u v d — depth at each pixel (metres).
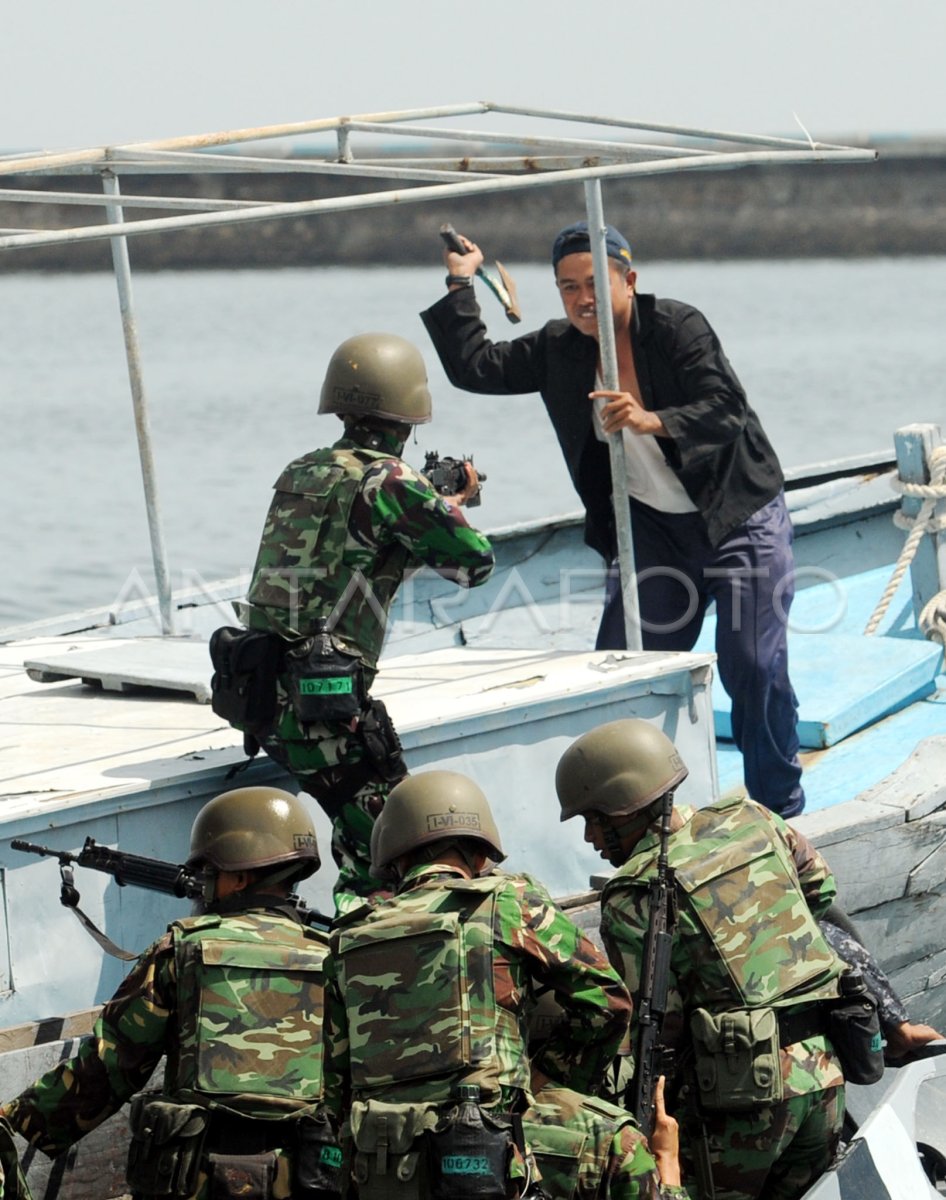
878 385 129.00
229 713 15.66
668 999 14.75
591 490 21.73
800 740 25.05
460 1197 12.18
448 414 122.31
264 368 147.50
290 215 16.45
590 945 13.31
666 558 21.58
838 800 23.19
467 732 17.39
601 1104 13.51
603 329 19.36
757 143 20.22
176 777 15.98
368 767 15.63
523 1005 13.02
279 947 13.42
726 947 14.52
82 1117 13.33
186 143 19.14
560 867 18.33
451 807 13.73
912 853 20.98
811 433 108.88
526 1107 12.84
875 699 25.80
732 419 20.19
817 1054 14.79
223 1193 12.79
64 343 169.50
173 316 190.00
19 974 15.06
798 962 14.70
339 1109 13.03
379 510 15.48
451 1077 12.55
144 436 22.81
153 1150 12.92
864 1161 15.05
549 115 20.75
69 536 80.88
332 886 17.20
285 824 14.06
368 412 15.95
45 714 18.88
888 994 16.16
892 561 34.75
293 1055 13.15
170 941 13.41
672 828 15.10
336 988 13.09
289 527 15.75
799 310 188.25
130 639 22.84
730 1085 14.41
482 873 13.97
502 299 21.56
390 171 20.70
